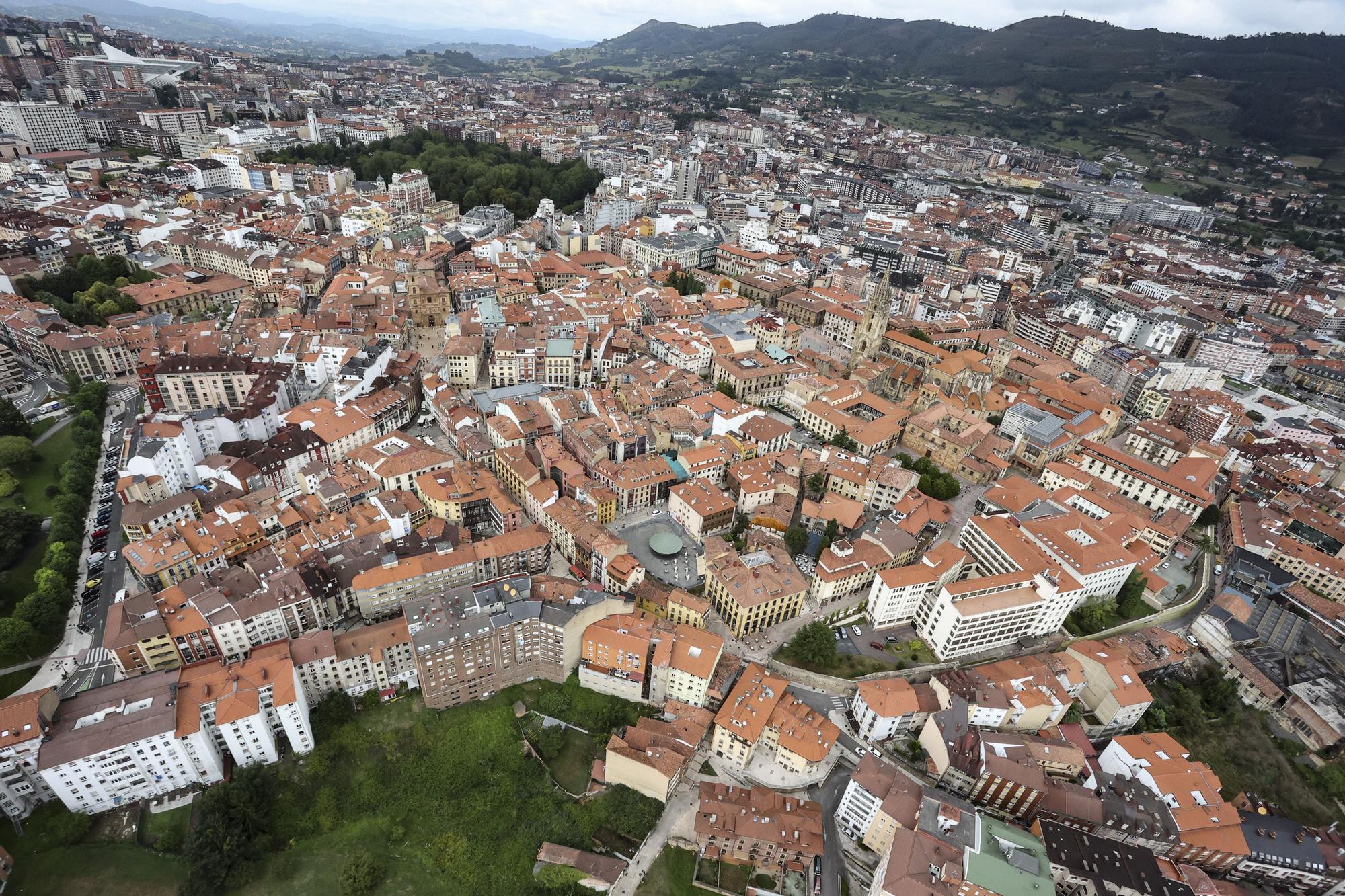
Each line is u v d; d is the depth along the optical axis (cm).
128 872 14125
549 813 16012
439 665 17088
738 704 17612
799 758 17100
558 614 18138
